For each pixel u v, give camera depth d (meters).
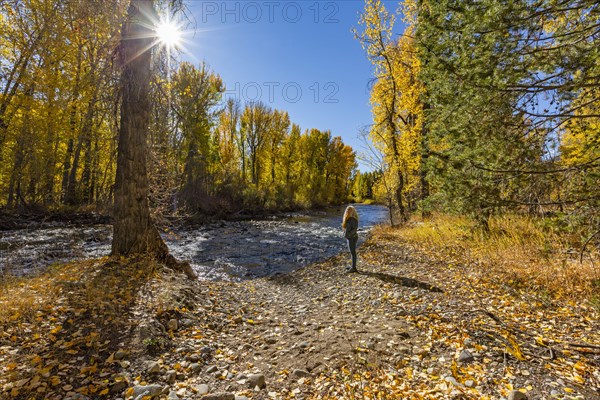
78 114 16.23
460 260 8.09
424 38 5.02
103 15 7.65
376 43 15.57
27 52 13.59
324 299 6.46
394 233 14.48
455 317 4.55
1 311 4.01
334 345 3.94
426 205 5.53
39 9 13.55
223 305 5.94
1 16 13.61
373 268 8.71
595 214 3.65
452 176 4.77
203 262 11.72
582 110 4.44
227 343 4.31
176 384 3.21
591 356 3.32
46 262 9.24
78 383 3.02
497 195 4.37
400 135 16.25
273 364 3.68
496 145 4.37
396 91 15.95
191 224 21.70
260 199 35.50
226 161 42.09
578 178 3.84
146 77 7.61
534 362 3.27
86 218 18.44
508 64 4.02
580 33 3.86
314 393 3.01
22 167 16.16
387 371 3.30
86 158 20.50
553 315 4.45
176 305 5.01
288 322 5.15
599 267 5.38
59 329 3.86
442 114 4.93
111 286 5.48
